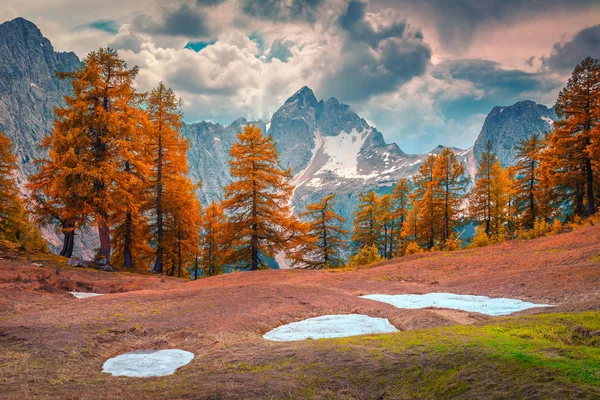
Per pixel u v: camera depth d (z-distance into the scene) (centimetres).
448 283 2631
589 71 3856
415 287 2605
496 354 902
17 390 947
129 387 979
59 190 3153
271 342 1374
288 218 4019
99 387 985
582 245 2836
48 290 2280
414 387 859
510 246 3497
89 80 3331
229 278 3297
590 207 3850
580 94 3884
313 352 1157
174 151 3978
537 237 3841
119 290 2631
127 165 3716
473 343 1019
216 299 2092
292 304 2059
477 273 2794
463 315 1700
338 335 1537
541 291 2036
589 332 1074
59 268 2897
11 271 2502
